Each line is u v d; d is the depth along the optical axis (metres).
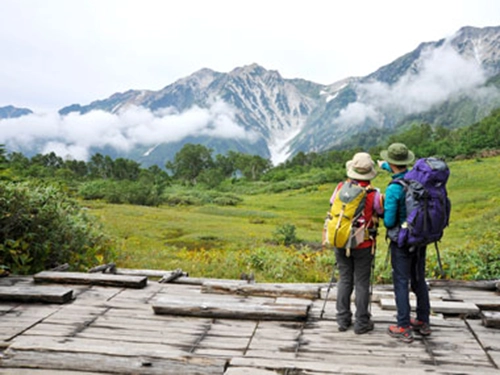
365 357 4.39
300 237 23.66
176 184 78.31
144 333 5.02
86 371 4.13
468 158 64.06
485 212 27.94
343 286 4.93
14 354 4.29
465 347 4.59
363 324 4.88
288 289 6.45
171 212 33.66
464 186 39.38
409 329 4.70
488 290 7.36
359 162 4.70
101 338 4.88
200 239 21.77
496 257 10.88
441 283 7.54
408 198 4.38
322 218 35.41
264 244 20.61
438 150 75.94
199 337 4.91
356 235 4.56
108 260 11.70
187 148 130.88
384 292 6.73
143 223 25.75
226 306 5.45
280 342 4.75
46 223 9.89
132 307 5.88
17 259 8.54
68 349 4.34
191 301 5.68
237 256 13.48
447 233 22.91
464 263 10.80
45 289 6.16
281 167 133.62
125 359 4.19
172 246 19.11
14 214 8.93
